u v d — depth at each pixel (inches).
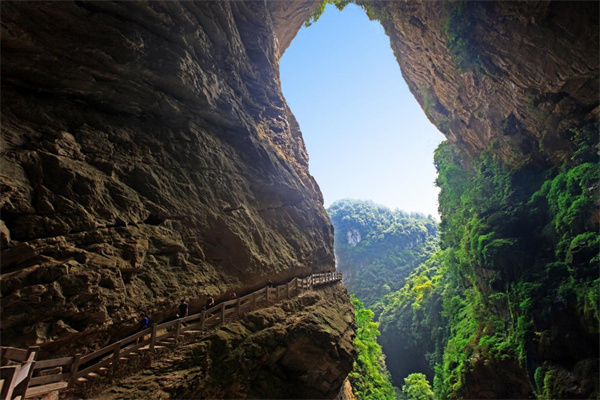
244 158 705.6
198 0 571.8
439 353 1920.5
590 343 748.0
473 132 1424.7
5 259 295.1
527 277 964.0
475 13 996.6
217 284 518.6
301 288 745.6
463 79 1248.2
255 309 560.4
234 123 674.2
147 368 356.5
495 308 1167.0
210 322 467.2
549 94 1015.6
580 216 890.1
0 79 382.6
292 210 839.1
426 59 1392.7
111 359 320.5
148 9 472.4
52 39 393.7
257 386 496.7
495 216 1189.7
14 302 279.0
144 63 474.0
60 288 309.9
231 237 577.6
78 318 322.3
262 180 728.3
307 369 560.1
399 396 2052.2
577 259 847.1
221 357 430.6
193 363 392.8
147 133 514.3
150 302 400.5
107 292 350.6
